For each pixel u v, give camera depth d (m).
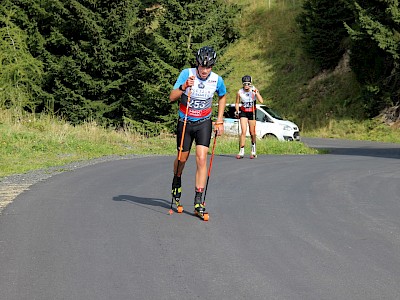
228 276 4.46
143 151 16.80
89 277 4.42
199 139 6.66
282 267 4.70
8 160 12.98
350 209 7.26
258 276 4.46
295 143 20.12
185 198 7.97
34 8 23.12
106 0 22.27
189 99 6.48
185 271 4.59
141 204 7.47
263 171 11.38
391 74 30.25
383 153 19.73
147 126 21.92
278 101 37.00
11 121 19.03
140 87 23.02
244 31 44.72
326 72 36.75
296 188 9.03
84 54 21.92
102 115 22.77
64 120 22.38
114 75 23.05
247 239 5.64
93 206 7.29
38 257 4.96
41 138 16.27
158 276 4.45
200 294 4.04
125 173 10.68
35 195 8.09
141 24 23.06
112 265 4.73
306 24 36.69
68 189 8.67
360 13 27.47
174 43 21.64
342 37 36.66
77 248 5.26
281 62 40.12
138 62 22.45
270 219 6.60
